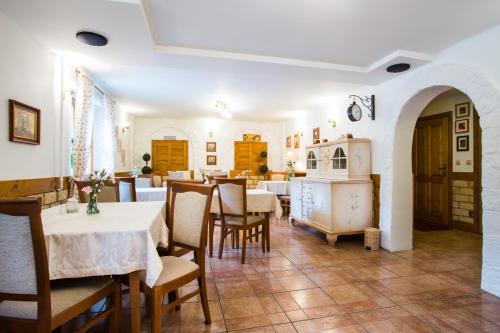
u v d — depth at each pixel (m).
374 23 2.38
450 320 1.95
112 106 5.12
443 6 2.12
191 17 2.28
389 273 2.80
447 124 5.09
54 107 2.91
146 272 1.47
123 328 1.84
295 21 2.34
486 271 2.41
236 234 3.80
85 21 2.17
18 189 2.31
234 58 2.99
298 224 5.14
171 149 7.92
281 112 6.75
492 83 2.40
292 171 6.46
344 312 2.05
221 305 2.14
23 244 1.13
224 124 8.17
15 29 2.24
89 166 4.08
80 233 1.41
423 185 5.59
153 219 1.75
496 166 2.34
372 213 3.98
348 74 3.49
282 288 2.45
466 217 4.75
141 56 2.90
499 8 2.14
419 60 3.01
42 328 1.18
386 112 3.77
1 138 2.12
